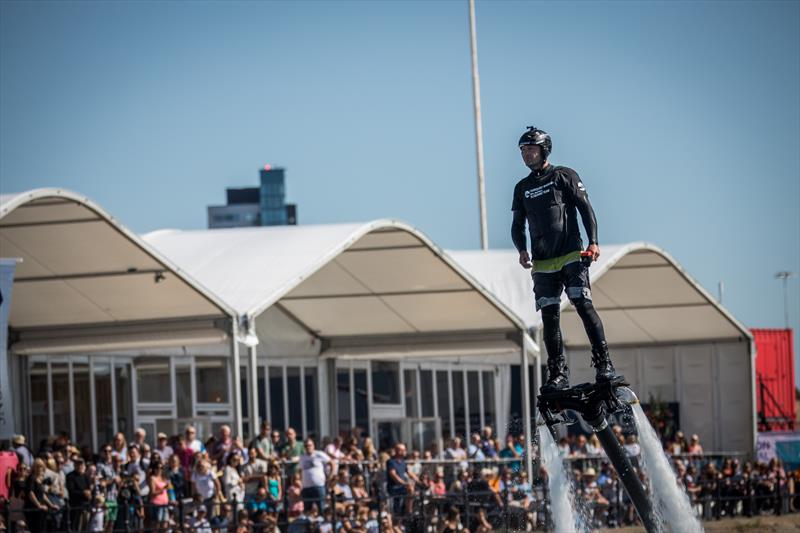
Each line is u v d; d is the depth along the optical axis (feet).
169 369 214.07
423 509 170.30
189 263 208.74
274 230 223.30
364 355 240.53
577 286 77.87
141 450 161.89
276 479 163.63
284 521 160.86
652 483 81.82
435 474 189.47
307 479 164.96
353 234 203.31
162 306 190.29
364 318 234.79
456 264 211.20
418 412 261.65
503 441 263.70
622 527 201.16
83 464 148.97
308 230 215.72
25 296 189.88
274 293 192.34
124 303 191.01
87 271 182.91
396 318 233.14
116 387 205.98
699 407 285.02
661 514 81.97
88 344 196.44
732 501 227.40
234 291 194.29
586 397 77.61
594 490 197.47
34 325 198.08
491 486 186.50
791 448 283.79
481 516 175.52
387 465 178.70
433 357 261.85
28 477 142.82
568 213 78.59
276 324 232.94
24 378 196.24
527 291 245.65
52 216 168.04
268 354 231.09
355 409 248.11
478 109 333.21
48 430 196.85
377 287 221.66
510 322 226.17
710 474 227.81
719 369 283.79
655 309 274.16
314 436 239.50
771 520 220.43
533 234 79.20
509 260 265.34
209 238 225.56
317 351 242.17
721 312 272.92
